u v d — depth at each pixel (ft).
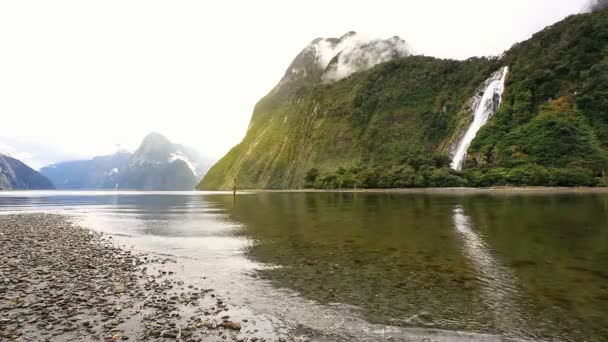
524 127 380.17
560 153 336.90
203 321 34.65
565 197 202.28
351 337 31.48
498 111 427.74
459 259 59.93
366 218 122.72
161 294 43.14
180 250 71.82
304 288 45.83
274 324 34.24
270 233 92.99
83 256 65.31
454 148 481.46
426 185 378.73
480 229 90.58
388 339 31.07
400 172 413.18
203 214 156.87
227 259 63.21
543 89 412.98
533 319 34.86
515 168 336.29
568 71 413.59
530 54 481.87
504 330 32.55
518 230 87.66
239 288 45.93
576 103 376.27
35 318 34.58
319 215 137.59
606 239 74.90
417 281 48.21
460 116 516.73
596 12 470.80
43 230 104.17
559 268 53.11
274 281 49.14
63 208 217.97
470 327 33.30
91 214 166.30
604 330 32.17
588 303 38.86
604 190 268.41
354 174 471.21
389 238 81.35
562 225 94.48
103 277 50.52
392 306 38.99
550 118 370.53
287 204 209.56
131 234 95.20
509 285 45.65
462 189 340.39
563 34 467.93
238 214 152.25
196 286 46.78
